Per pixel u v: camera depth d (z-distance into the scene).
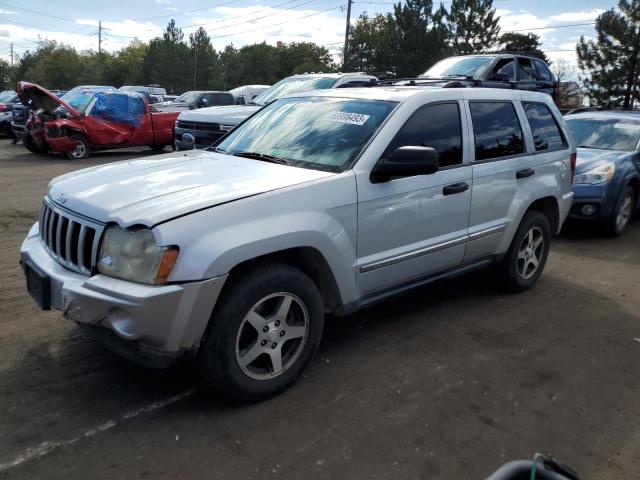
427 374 3.70
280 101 4.78
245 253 2.97
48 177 11.16
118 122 15.06
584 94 33.75
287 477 2.68
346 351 3.99
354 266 3.60
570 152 5.63
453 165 4.26
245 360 3.14
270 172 3.53
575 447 2.99
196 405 3.24
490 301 5.08
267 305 3.28
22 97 13.83
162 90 35.44
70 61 97.62
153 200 3.04
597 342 4.31
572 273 6.09
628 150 8.20
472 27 47.41
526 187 4.95
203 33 79.56
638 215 9.49
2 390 3.30
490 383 3.61
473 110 4.52
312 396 3.38
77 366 3.61
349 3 43.59
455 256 4.38
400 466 2.78
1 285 4.95
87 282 2.89
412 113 4.00
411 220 3.91
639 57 31.14
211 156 4.10
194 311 2.85
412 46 45.06
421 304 4.95
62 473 2.65
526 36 51.69
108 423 3.04
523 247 5.20
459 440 3.00
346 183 3.51
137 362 2.96
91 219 3.03
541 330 4.49
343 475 2.70
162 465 2.73
